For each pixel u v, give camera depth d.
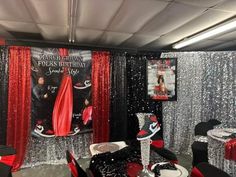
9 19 3.14
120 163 2.15
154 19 3.05
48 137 4.34
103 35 4.02
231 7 2.59
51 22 3.26
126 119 4.88
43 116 4.29
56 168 4.16
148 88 4.73
